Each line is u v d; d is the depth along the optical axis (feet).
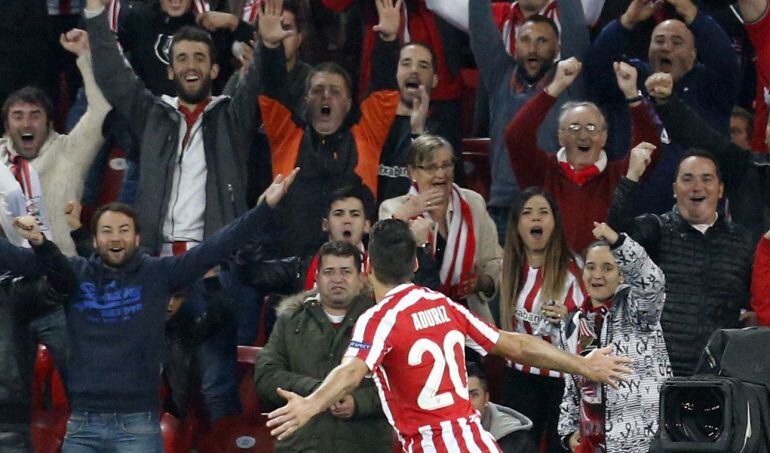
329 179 127.34
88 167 131.23
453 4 142.61
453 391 88.63
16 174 127.75
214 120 127.24
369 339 86.84
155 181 126.11
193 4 143.95
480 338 89.76
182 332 117.80
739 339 91.76
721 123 135.33
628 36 133.69
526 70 133.90
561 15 136.05
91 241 129.90
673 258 115.24
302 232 126.93
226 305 119.44
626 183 115.75
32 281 109.40
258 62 125.90
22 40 144.05
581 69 135.03
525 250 119.14
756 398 87.86
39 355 119.03
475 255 123.65
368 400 105.70
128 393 108.99
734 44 152.97
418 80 133.28
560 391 116.78
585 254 118.62
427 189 123.13
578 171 124.88
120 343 109.19
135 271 110.22
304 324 108.06
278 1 125.18
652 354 106.93
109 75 128.06
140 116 128.06
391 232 90.27
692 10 133.18
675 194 116.78
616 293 107.65
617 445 106.01
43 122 129.59
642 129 123.95
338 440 106.22
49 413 117.19
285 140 127.85
